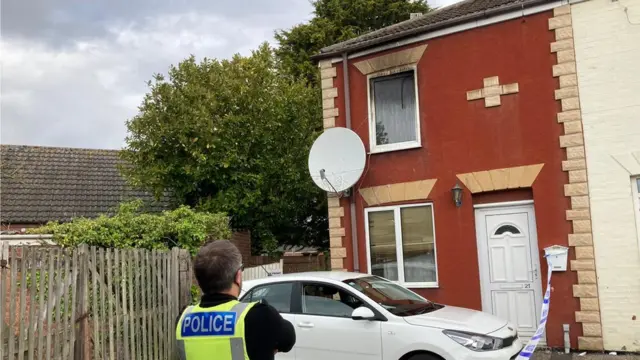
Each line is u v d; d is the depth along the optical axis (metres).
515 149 9.70
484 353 6.06
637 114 8.80
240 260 2.99
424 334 6.26
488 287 9.85
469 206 10.03
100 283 6.64
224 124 14.71
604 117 9.02
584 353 8.76
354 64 11.46
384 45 11.05
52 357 5.81
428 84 10.60
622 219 8.79
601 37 9.13
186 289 8.51
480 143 10.02
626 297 8.66
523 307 9.53
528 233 9.62
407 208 10.73
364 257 11.01
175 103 14.68
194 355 2.78
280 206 15.84
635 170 8.74
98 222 9.84
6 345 5.21
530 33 9.70
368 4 26.39
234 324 2.72
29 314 5.49
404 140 10.96
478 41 10.16
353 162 10.84
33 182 17.81
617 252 8.78
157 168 14.38
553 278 9.19
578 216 9.06
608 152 8.95
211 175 14.70
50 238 10.09
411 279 10.59
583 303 8.91
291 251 19.62
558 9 9.45
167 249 9.71
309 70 25.02
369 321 6.61
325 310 7.01
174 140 14.62
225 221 11.46
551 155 9.40
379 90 11.31
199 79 15.45
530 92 9.65
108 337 6.70
